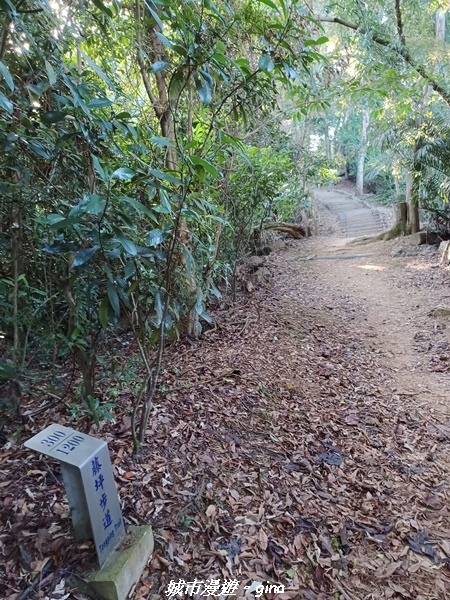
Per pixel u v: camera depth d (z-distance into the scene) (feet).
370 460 6.62
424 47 16.85
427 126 20.70
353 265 22.21
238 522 4.86
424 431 7.62
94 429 6.06
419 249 23.02
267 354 10.21
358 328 13.16
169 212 3.92
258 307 13.92
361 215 41.68
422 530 5.26
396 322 13.62
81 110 4.17
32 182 4.66
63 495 4.69
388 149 24.04
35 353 6.22
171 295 4.92
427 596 4.33
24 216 4.91
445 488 6.10
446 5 17.87
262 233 24.86
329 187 64.59
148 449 5.76
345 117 48.37
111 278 3.89
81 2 4.40
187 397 7.46
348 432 7.35
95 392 6.77
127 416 6.47
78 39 4.88
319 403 8.25
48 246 3.85
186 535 4.51
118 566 3.71
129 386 7.05
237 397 7.78
